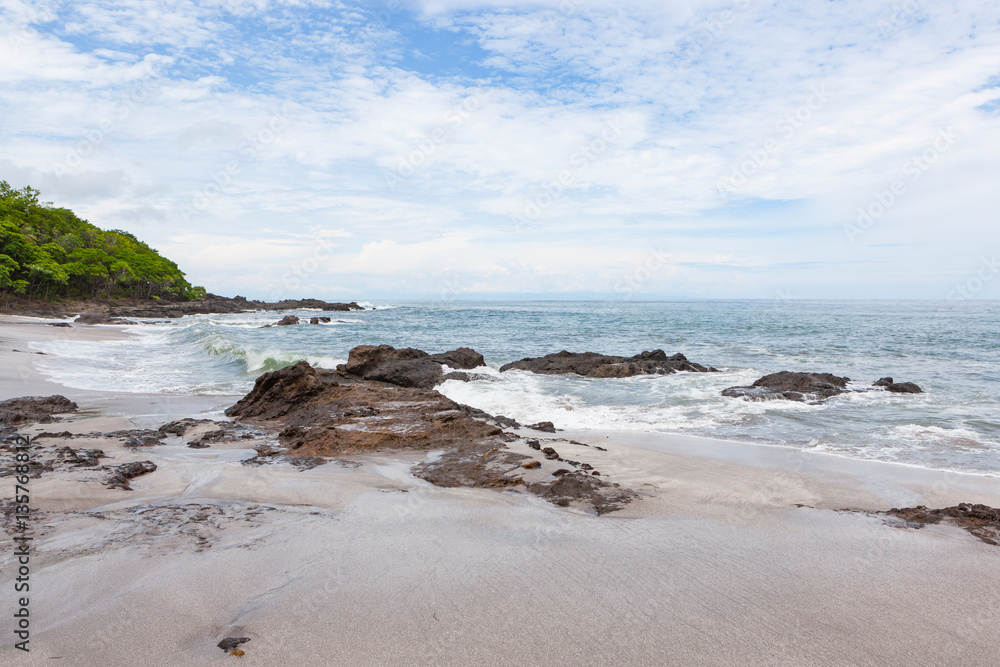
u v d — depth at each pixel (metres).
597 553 4.54
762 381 16.06
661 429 11.25
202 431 9.64
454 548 4.59
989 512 5.57
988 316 62.94
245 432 9.64
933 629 3.47
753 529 5.18
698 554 4.56
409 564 4.26
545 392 15.27
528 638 3.27
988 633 3.42
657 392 15.01
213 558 4.30
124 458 7.49
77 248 91.06
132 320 58.81
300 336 38.72
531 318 65.81
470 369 18.95
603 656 3.12
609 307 122.31
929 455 8.83
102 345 30.59
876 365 21.89
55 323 49.19
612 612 3.60
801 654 3.18
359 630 3.33
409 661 3.03
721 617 3.57
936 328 42.25
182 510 5.45
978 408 12.79
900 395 14.32
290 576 4.02
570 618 3.51
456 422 9.46
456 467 7.29
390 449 8.56
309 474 7.01
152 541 4.61
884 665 3.09
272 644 3.17
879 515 5.68
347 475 7.02
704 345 31.12
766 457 8.58
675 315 70.12
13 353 22.70
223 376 19.62
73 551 4.37
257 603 3.63
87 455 7.38
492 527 5.10
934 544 4.86
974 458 8.60
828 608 3.71
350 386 12.88
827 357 24.73
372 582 3.95
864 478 7.27
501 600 3.71
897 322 50.75
